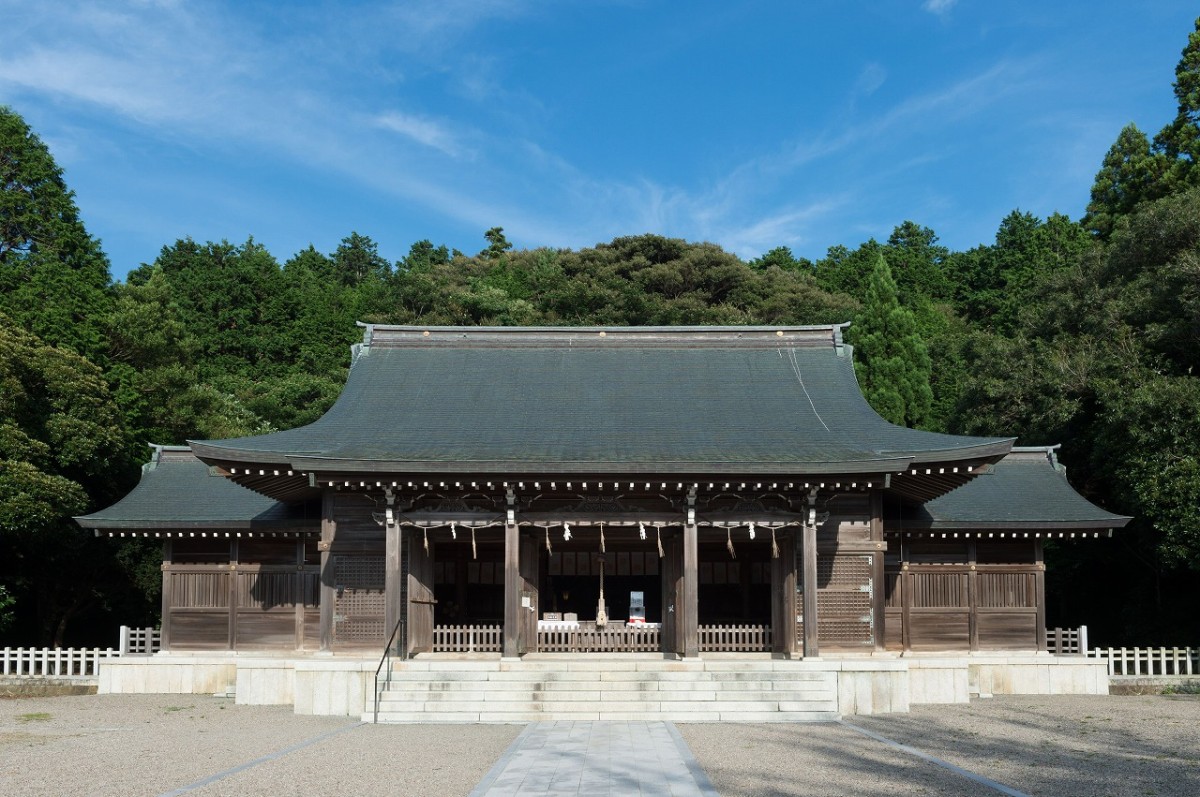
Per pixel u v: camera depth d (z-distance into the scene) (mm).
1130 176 53781
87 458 36781
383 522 25734
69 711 24828
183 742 19000
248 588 30047
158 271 53250
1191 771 15531
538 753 17203
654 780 14594
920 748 18000
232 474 25484
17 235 49938
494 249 113938
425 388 30766
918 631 29797
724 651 27406
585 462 24219
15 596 39938
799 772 15430
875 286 64875
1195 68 50281
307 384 68000
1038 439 42125
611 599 34281
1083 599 45875
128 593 42969
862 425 28156
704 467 24141
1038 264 83000
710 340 33000
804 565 25250
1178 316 37625
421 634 26875
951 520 29062
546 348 33031
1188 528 31469
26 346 36031
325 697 23984
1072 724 21359
